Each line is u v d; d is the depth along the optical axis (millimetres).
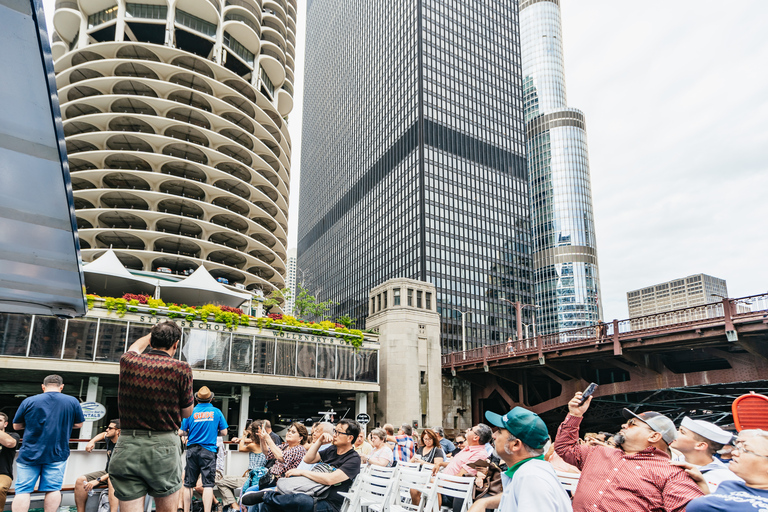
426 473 7402
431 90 123500
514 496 3670
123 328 27734
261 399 45406
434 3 129875
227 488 10781
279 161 68000
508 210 130000
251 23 70125
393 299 43062
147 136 54625
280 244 68500
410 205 119000
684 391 33062
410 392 40188
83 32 61469
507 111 137625
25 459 6602
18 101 3654
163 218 55344
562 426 5102
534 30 184000
